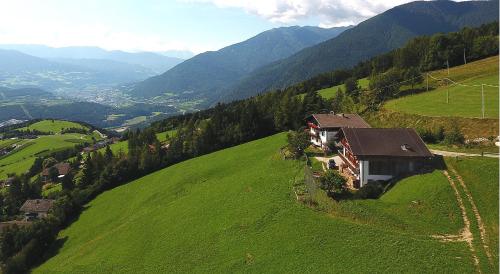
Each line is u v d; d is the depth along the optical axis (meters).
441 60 143.00
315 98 125.50
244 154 104.31
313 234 52.59
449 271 41.81
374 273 43.56
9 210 135.12
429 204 52.94
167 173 111.06
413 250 45.47
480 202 51.56
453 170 59.75
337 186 61.16
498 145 68.94
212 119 132.62
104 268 64.50
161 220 75.19
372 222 52.53
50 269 78.94
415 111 96.50
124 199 104.19
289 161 83.31
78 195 113.56
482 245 44.69
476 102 94.50
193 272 53.66
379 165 64.44
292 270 47.53
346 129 70.38
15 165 197.38
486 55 140.12
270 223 58.16
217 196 76.12
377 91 120.69
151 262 60.34
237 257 53.25
